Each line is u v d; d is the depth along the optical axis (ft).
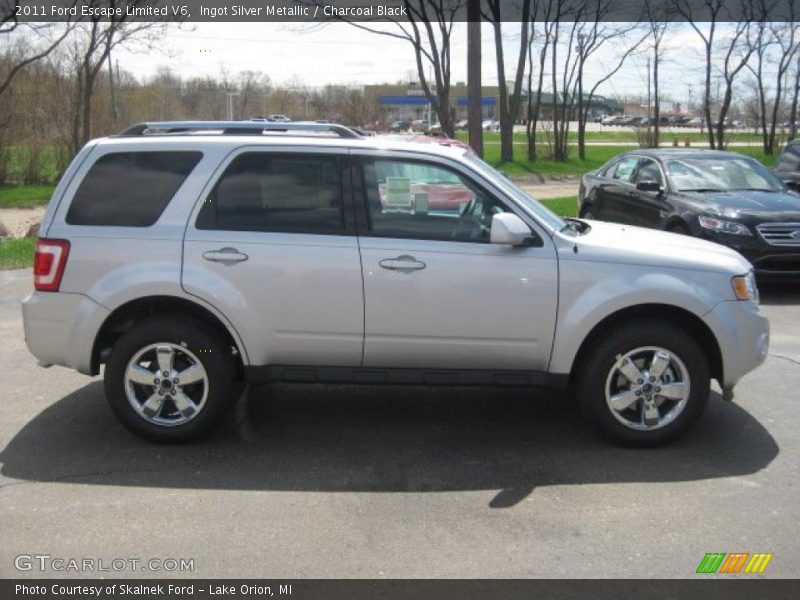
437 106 90.38
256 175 16.51
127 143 16.74
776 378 21.50
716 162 36.73
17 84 98.48
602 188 41.81
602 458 16.19
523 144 181.37
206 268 16.14
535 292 16.07
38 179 102.58
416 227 16.33
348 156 16.46
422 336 16.26
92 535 12.96
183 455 16.28
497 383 16.57
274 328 16.30
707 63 117.29
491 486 14.88
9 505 13.99
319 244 16.14
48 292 16.37
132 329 16.40
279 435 17.44
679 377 16.39
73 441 16.93
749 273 16.99
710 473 15.43
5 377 21.22
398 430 17.79
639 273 16.11
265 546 12.63
